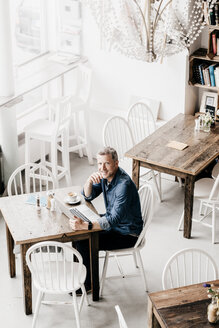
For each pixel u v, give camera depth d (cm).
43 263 388
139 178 579
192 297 334
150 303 337
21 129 648
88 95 623
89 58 649
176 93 606
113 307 439
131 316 430
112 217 409
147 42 364
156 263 489
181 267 483
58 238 407
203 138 545
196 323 314
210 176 628
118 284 465
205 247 512
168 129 565
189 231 521
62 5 639
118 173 415
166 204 580
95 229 407
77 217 409
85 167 659
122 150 579
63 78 671
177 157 512
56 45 670
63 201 444
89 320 425
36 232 404
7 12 530
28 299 424
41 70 623
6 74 552
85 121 634
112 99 655
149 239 522
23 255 405
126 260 495
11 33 596
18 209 434
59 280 383
